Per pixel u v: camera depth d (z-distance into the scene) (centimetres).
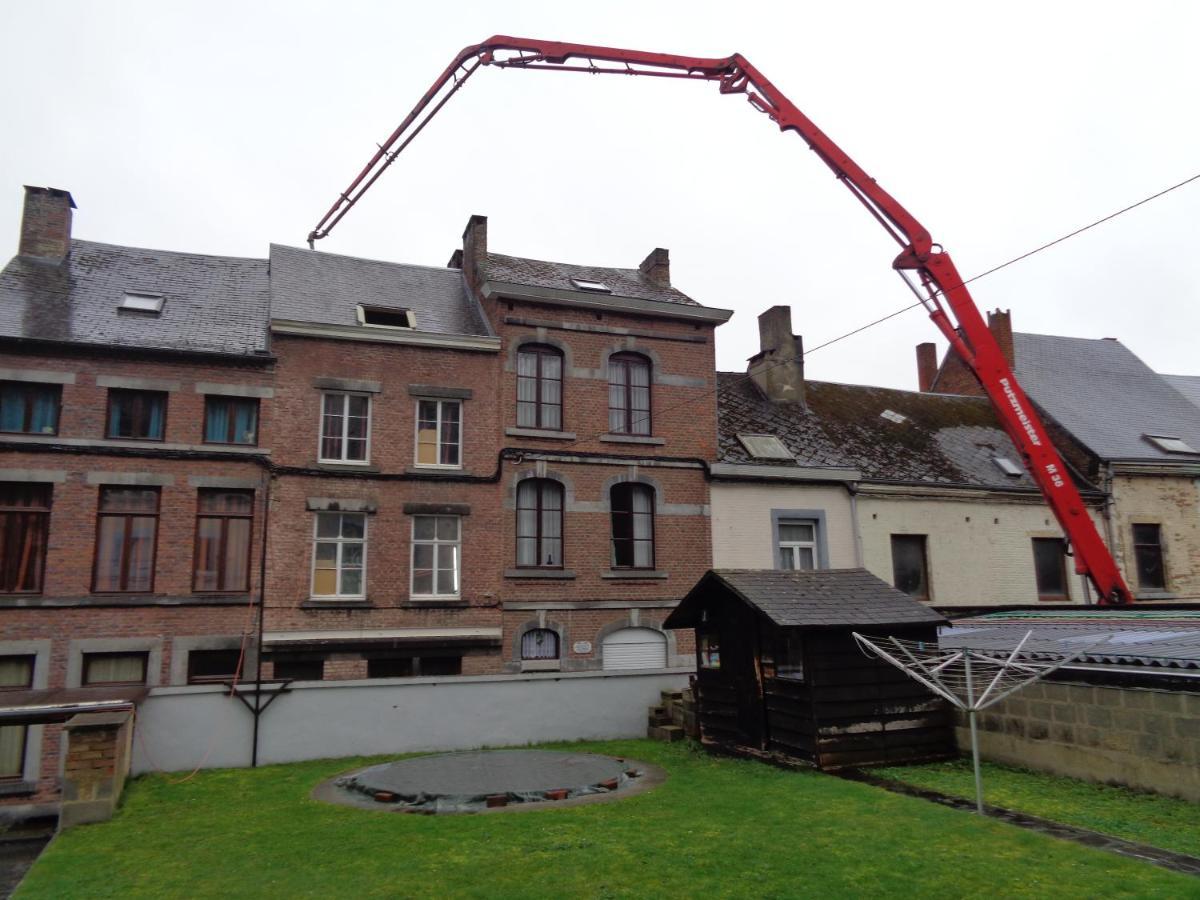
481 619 1780
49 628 1524
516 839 820
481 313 2000
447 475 1805
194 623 1600
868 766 1133
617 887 683
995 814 878
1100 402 2619
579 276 2198
